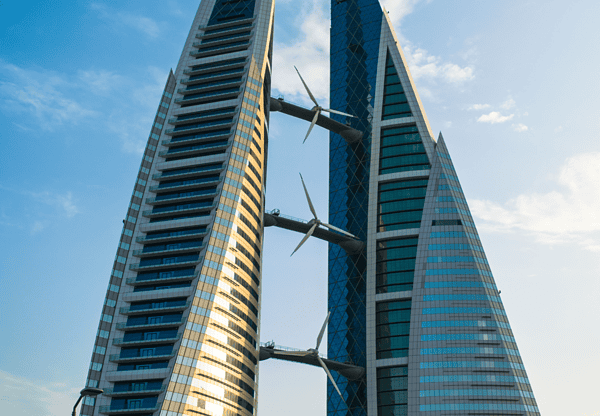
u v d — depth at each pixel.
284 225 185.12
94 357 140.12
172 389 134.00
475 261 172.00
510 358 160.75
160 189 163.50
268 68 193.25
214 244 152.12
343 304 193.62
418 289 169.75
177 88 184.00
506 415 154.62
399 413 171.88
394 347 179.50
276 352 165.50
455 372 159.00
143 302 147.88
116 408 135.50
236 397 147.75
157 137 173.38
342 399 181.75
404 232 191.62
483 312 165.50
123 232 156.62
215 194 160.12
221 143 170.62
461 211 179.38
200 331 141.88
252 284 163.50
